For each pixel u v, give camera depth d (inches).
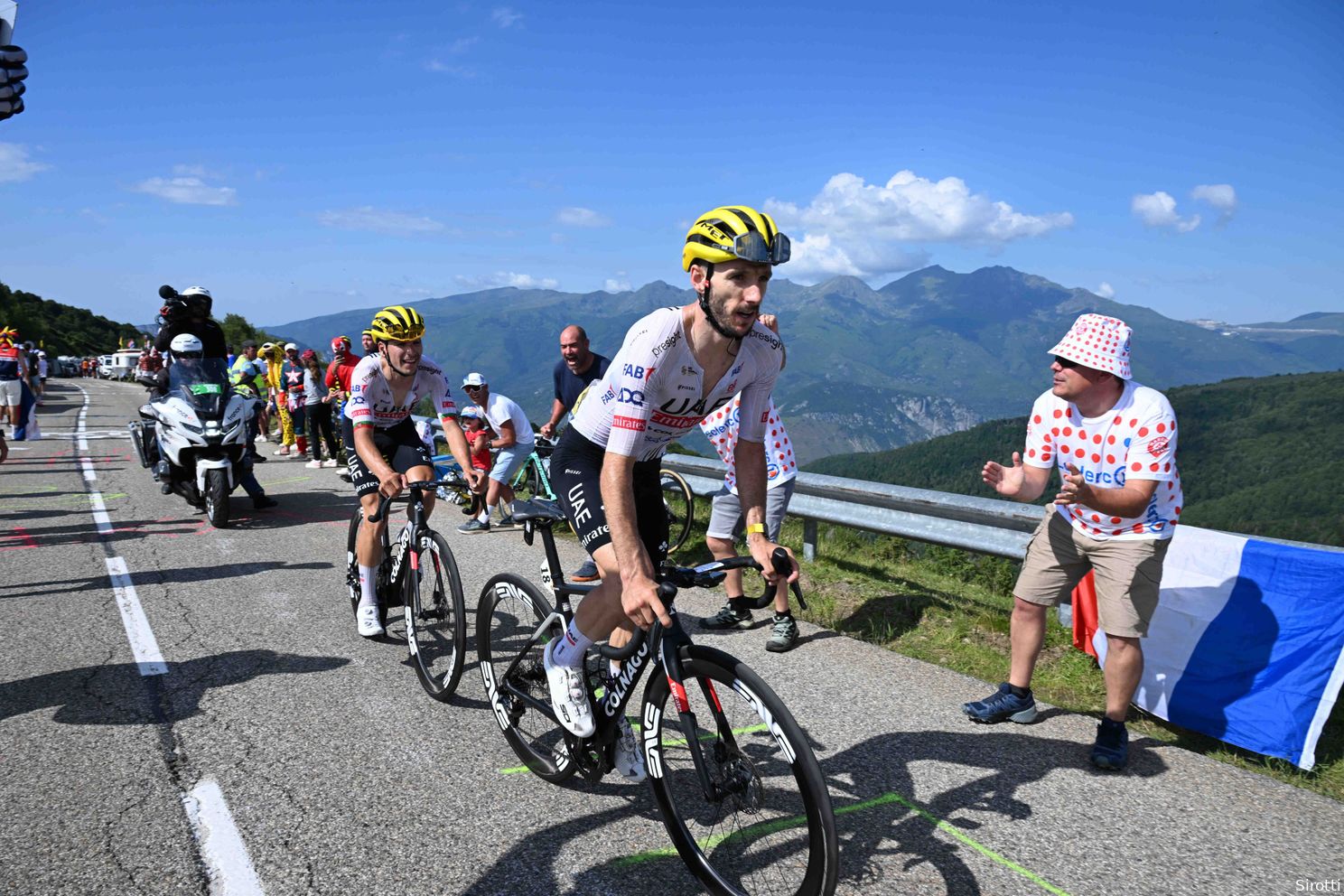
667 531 115.1
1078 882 99.2
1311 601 134.0
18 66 386.0
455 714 147.3
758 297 87.9
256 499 366.6
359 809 113.0
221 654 177.6
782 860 92.1
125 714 145.2
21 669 167.6
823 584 237.3
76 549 283.9
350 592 230.8
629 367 90.7
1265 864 103.7
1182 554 152.2
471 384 344.8
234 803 114.2
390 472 153.0
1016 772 127.6
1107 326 128.0
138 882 95.0
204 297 358.3
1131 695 128.7
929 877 99.4
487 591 134.3
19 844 103.0
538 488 352.2
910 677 170.4
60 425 795.4
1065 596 142.3
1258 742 134.1
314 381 505.7
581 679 109.1
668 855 103.3
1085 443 132.2
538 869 99.8
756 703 87.5
